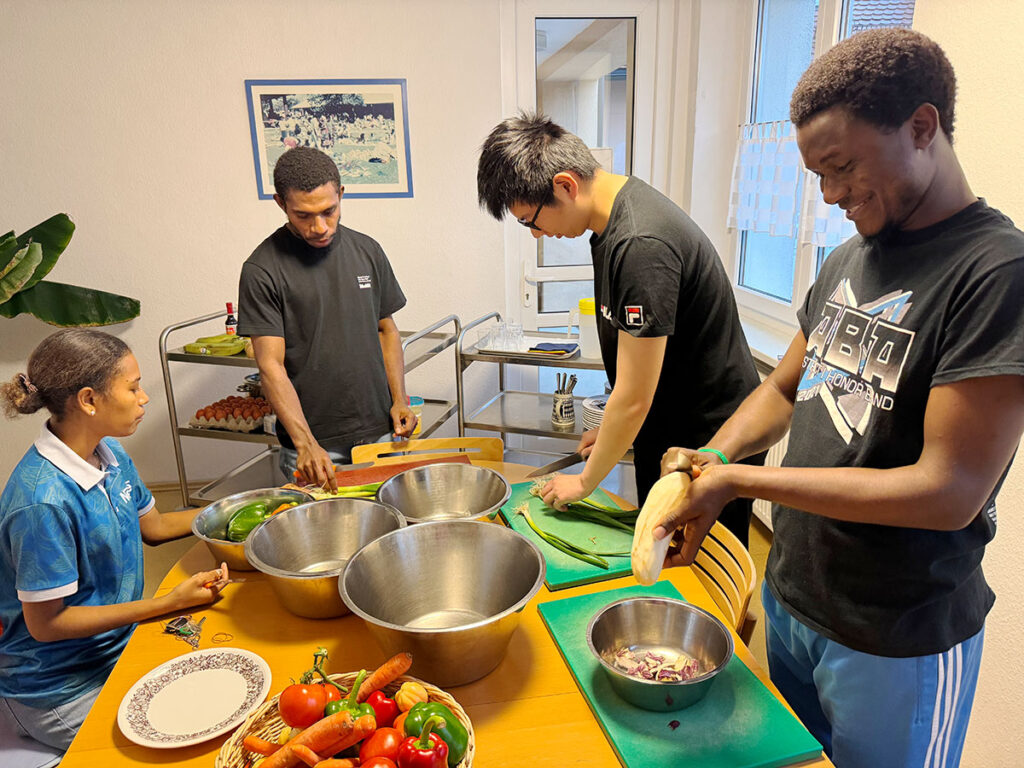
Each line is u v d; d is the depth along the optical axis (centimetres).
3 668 137
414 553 125
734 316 158
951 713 106
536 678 109
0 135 305
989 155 133
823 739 126
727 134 333
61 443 133
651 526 100
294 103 311
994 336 81
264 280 208
